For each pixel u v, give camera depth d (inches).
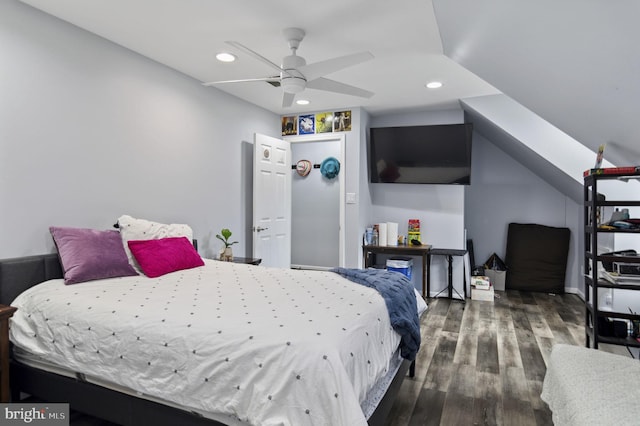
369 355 67.2
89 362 72.2
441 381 105.5
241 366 59.3
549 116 117.8
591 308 115.5
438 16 95.9
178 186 143.3
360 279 101.1
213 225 161.8
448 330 148.6
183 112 145.5
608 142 106.7
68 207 106.0
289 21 104.3
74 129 107.4
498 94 171.6
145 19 104.0
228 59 131.4
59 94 103.7
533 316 167.3
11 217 93.6
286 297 83.4
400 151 201.5
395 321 83.0
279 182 196.5
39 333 78.6
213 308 74.6
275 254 192.2
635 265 108.3
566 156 162.6
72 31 106.7
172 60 132.9
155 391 65.2
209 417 62.4
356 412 51.8
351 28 108.1
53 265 98.5
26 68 96.3
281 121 212.7
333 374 54.7
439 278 205.6
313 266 266.7
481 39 91.8
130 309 75.0
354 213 196.5
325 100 182.7
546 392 72.4
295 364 56.4
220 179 165.8
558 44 70.7
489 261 225.0
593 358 69.4
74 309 77.9
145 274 106.9
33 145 97.9
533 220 221.8
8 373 77.9
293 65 109.6
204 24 106.7
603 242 143.7
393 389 82.5
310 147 266.1
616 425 48.5
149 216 131.3
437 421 86.3
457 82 154.4
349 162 197.8
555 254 211.8
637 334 108.7
